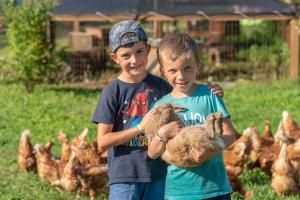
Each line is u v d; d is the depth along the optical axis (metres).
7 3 17.48
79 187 7.52
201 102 4.39
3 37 18.09
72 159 7.50
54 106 15.01
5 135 11.55
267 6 19.72
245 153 7.56
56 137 11.36
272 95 16.50
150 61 17.69
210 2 19.53
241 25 23.12
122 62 4.84
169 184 4.38
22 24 17.11
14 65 17.25
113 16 19.28
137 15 19.19
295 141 8.59
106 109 4.88
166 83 5.08
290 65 19.66
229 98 16.25
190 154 4.01
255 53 20.86
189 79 4.26
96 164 7.75
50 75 18.48
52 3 17.67
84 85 18.89
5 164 9.30
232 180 7.34
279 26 21.16
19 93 17.05
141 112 4.91
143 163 4.90
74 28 23.88
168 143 4.10
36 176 8.51
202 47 21.73
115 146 4.92
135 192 4.92
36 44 17.25
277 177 7.30
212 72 20.19
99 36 21.00
